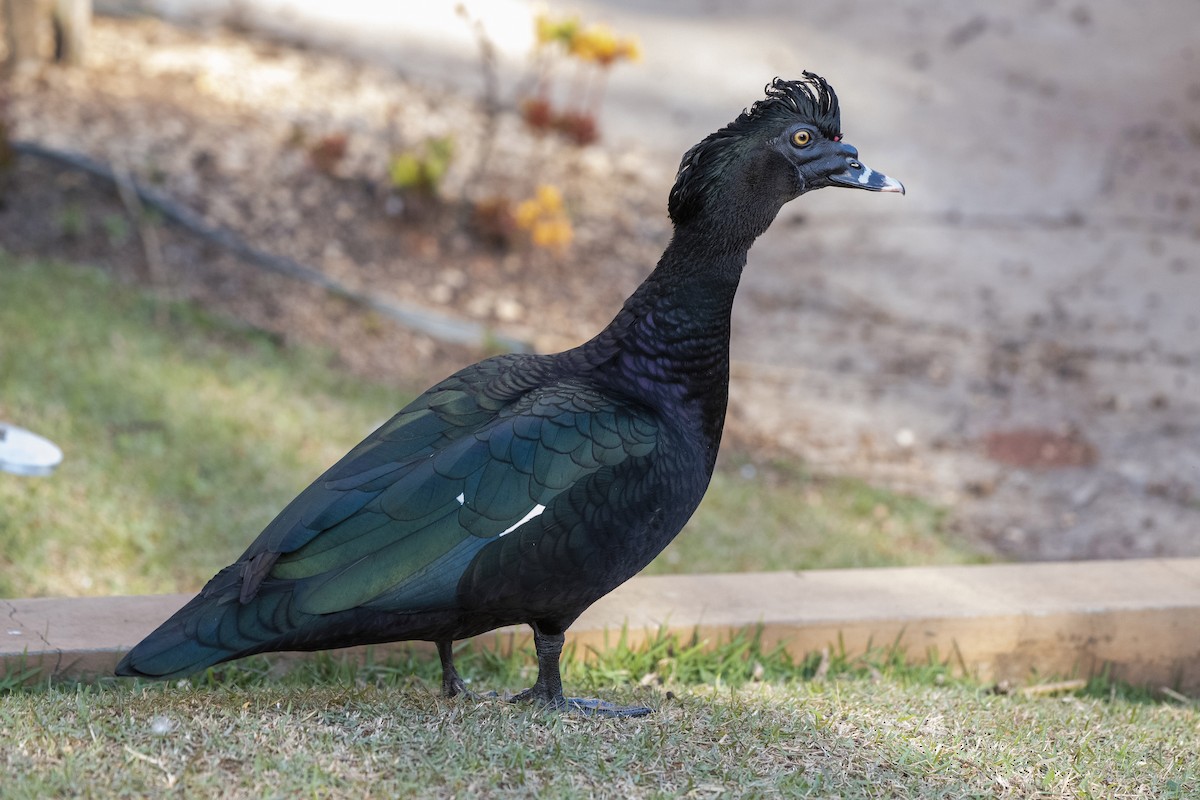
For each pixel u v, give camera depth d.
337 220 15.98
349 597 5.39
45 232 14.19
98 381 11.43
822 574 8.39
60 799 4.96
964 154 20.86
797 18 25.52
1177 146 21.55
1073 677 7.99
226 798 5.05
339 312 14.44
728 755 5.75
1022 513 12.82
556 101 20.55
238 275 14.49
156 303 13.38
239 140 16.89
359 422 12.12
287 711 5.88
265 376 12.55
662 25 24.48
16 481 9.95
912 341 16.23
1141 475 13.60
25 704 5.89
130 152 15.83
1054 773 5.91
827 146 6.21
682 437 6.01
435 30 22.31
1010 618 7.84
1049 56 24.48
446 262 16.02
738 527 11.40
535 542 5.60
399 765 5.41
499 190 17.67
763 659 7.62
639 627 7.45
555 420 5.72
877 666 7.73
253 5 21.91
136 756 5.30
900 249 18.45
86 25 17.75
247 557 5.59
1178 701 8.02
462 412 5.86
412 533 5.50
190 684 6.66
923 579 8.34
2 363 11.26
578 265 16.73
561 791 5.25
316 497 5.56
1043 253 18.50
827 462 13.56
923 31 25.31
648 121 20.72
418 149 17.73
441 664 6.69
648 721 6.12
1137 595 8.12
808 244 18.50
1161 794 5.82
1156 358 16.09
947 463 13.77
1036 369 15.73
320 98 18.78
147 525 9.84
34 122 15.94
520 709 6.14
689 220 6.11
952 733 6.30
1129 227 19.25
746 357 15.62
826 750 5.90
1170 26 25.91
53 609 7.11
